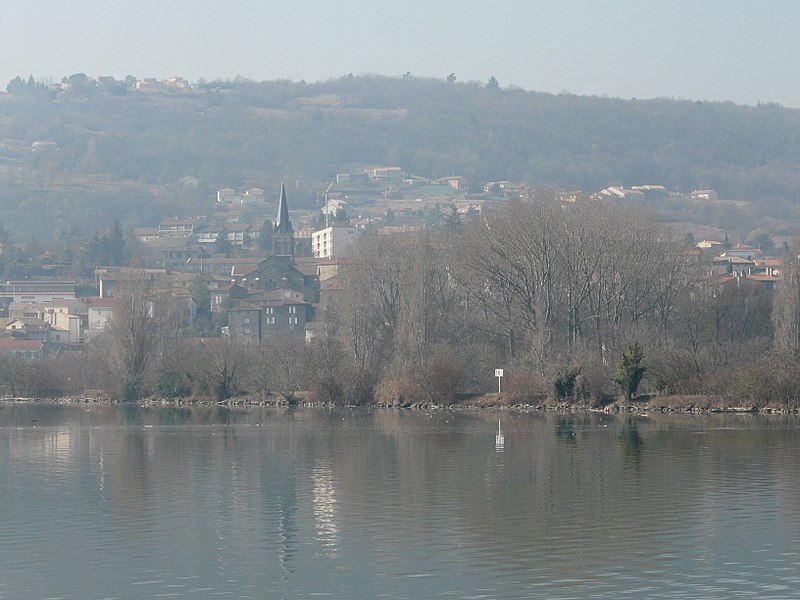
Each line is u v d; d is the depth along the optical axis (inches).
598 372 7736.2
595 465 4596.5
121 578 2869.1
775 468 4451.3
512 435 5856.3
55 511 3688.5
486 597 2689.5
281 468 4643.2
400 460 4857.3
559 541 3191.4
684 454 4899.1
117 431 6481.3
